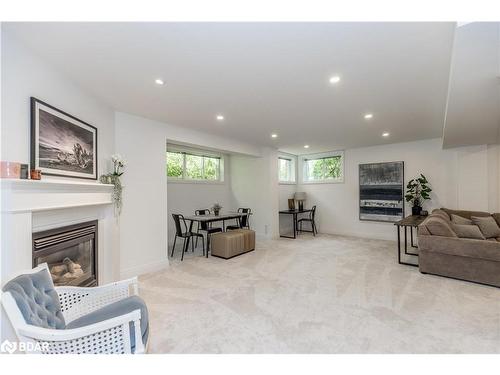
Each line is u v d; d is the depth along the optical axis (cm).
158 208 400
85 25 170
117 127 350
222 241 458
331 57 214
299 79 255
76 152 259
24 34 179
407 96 300
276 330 220
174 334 214
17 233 168
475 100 273
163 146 411
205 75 246
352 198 672
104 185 287
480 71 213
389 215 609
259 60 219
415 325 226
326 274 365
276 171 662
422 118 390
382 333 214
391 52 206
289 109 346
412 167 576
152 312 253
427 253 360
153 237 391
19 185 169
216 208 558
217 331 219
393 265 407
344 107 339
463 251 329
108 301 194
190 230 501
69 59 215
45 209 195
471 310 252
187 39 188
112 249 311
